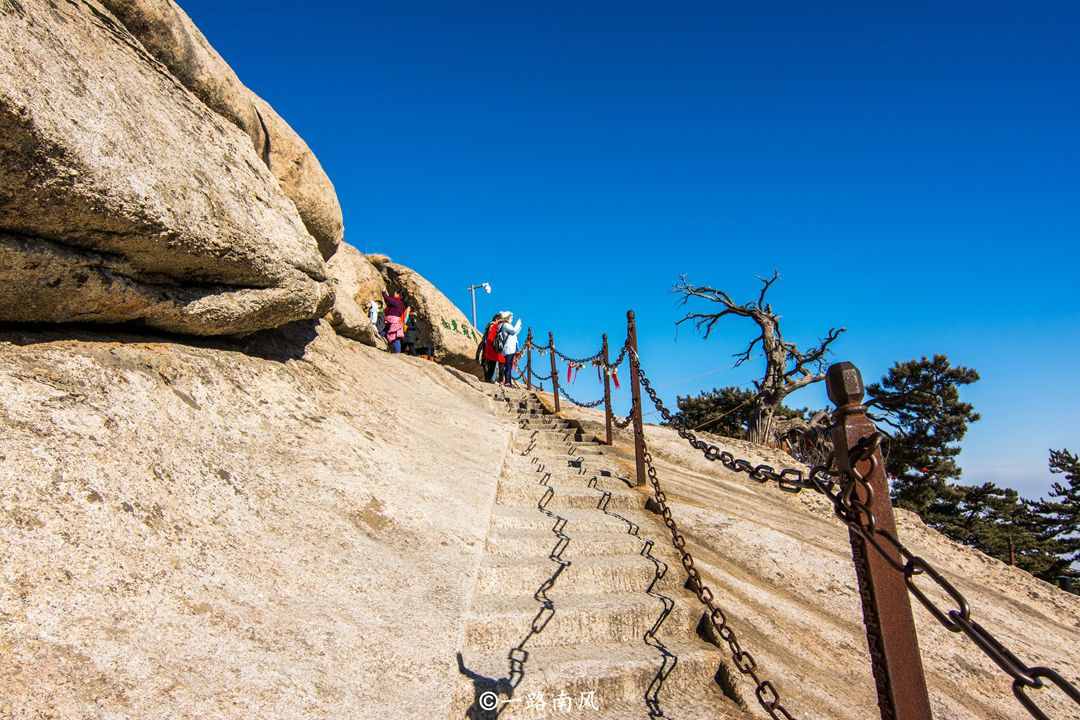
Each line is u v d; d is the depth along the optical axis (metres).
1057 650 5.06
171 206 3.24
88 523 2.22
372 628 2.62
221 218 3.68
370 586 2.90
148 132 3.32
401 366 8.04
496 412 8.80
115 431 2.71
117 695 1.75
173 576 2.29
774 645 3.81
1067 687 1.09
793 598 4.62
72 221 2.77
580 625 3.46
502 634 3.19
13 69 2.40
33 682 1.65
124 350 3.31
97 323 3.41
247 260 3.90
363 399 5.32
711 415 28.42
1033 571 26.80
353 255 16.56
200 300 3.78
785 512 7.10
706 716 3.04
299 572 2.75
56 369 2.80
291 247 4.45
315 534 3.07
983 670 4.29
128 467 2.58
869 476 1.67
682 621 3.74
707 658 3.40
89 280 3.03
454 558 3.50
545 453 6.83
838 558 5.27
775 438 20.23
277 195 4.72
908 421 27.06
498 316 13.54
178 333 3.93
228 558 2.57
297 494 3.30
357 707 2.18
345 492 3.55
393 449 4.61
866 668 3.90
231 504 2.90
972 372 25.89
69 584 1.98
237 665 2.09
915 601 5.16
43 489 2.20
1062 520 28.98
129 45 3.61
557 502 5.23
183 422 3.16
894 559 1.53
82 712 1.66
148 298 3.42
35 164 2.48
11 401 2.43
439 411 6.58
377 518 3.51
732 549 5.08
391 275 17.67
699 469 8.33
